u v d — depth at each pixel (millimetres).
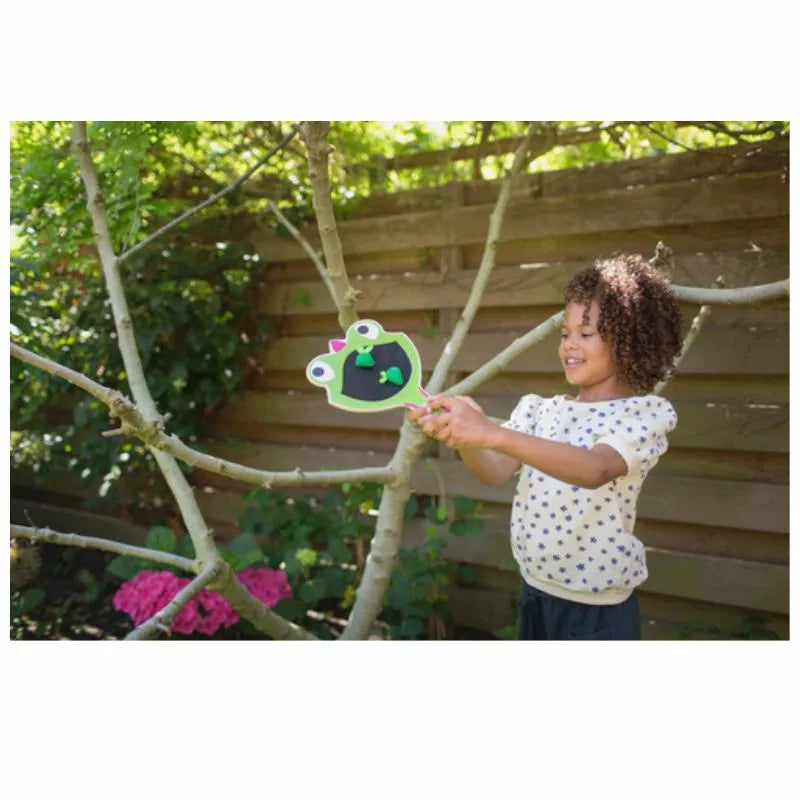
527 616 1391
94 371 2684
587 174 2182
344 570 2285
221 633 2049
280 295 2629
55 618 2473
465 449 1368
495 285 2258
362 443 2600
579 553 1276
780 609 1967
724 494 2020
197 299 2621
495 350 2275
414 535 2438
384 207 2479
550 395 2238
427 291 2367
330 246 1508
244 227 2688
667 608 2141
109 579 2781
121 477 2861
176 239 2654
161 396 2629
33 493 3260
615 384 1315
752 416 1976
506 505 2330
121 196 1962
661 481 2090
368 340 1248
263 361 2697
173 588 1951
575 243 2193
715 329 1994
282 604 2104
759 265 1939
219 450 2773
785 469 1979
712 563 2041
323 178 1453
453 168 2520
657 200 2043
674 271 2029
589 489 1248
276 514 2398
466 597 2377
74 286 2766
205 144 2627
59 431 3062
